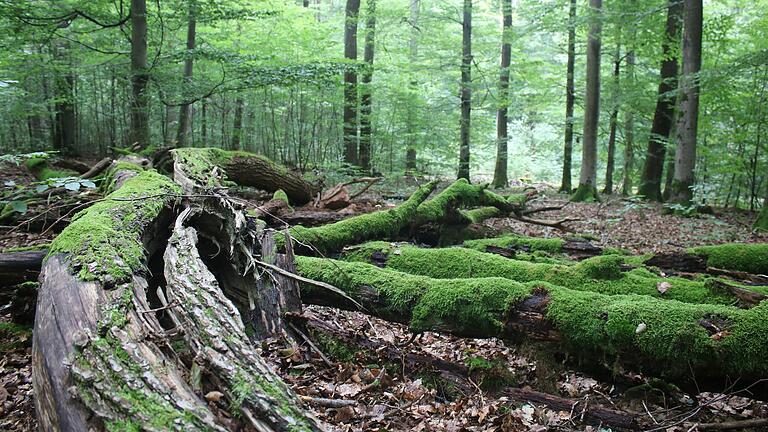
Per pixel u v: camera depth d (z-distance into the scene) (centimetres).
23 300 392
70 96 1447
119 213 376
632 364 314
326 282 411
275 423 202
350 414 310
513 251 568
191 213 403
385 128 1708
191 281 292
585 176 1429
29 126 1664
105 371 209
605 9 1352
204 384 221
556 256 595
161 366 218
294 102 1541
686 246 786
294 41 1496
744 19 1491
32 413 294
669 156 1509
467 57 1650
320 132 1547
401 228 655
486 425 307
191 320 256
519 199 929
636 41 1412
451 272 470
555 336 336
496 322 349
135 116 1102
